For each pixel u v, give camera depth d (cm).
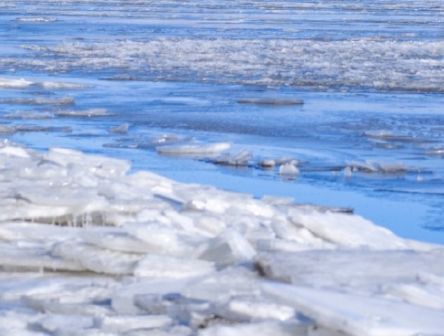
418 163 2448
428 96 3672
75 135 2848
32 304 995
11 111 3306
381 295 856
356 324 734
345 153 2573
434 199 2069
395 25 8194
